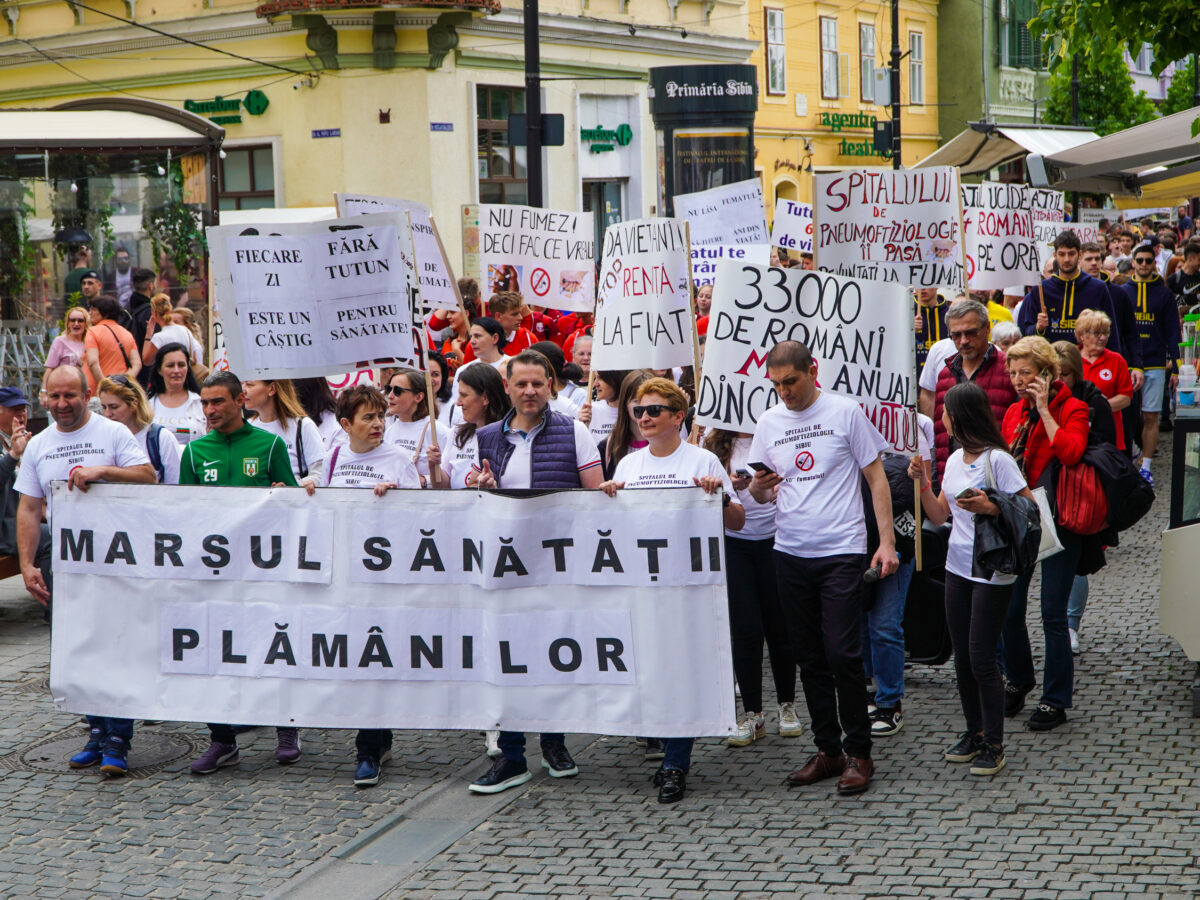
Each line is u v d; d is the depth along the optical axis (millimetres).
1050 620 6820
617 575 6238
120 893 5406
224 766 6746
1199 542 6875
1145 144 13836
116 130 14102
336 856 5691
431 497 6465
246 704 6648
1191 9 8430
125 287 14289
